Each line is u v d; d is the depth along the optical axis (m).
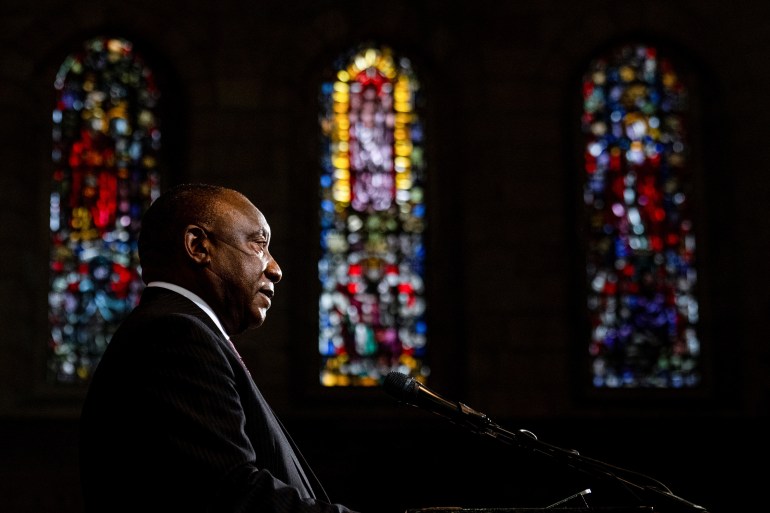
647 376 10.49
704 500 9.73
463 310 10.47
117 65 10.86
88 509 2.45
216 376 2.41
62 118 10.66
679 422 9.91
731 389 10.45
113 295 10.38
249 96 10.74
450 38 11.10
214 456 2.30
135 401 2.39
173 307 2.62
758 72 11.00
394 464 9.60
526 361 10.27
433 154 10.92
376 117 10.99
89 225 10.48
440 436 9.68
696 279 10.72
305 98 10.93
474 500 9.49
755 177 10.81
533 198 10.66
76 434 9.57
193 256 2.73
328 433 9.68
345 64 11.09
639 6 11.10
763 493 9.75
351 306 10.52
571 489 9.46
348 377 10.34
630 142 11.00
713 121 11.04
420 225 10.78
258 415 2.57
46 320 10.18
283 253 10.39
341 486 9.55
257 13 10.96
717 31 11.10
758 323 10.48
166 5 10.89
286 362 10.14
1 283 10.05
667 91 11.13
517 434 2.86
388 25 11.05
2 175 10.31
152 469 2.32
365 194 10.80
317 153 10.84
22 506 9.27
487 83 10.93
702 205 10.87
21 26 10.70
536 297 10.42
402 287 10.62
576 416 9.98
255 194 10.51
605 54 11.17
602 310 10.61
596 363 10.48
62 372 10.12
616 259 10.73
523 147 10.77
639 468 9.80
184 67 10.77
